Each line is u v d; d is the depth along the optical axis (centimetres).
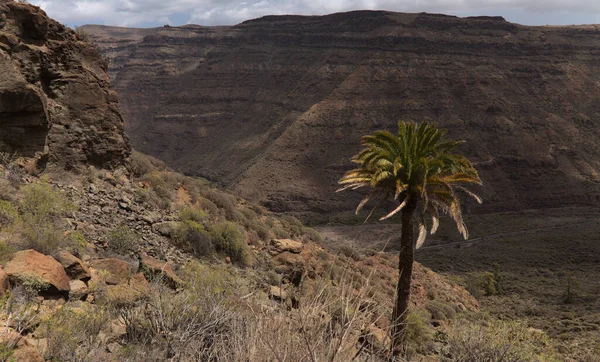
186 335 577
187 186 2711
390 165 1903
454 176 1958
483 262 13375
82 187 1912
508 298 7588
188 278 1171
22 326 581
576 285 8194
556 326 5156
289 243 2450
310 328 380
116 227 1670
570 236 16312
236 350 404
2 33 1809
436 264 12812
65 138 1989
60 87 2047
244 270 1884
